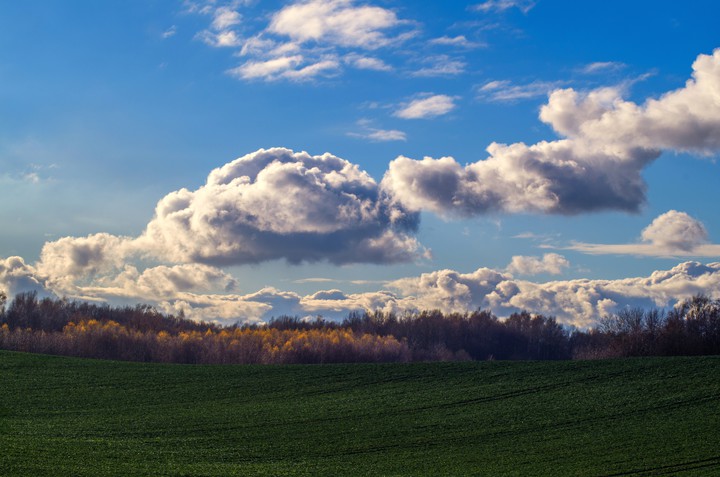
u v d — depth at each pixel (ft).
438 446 149.28
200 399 206.39
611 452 137.08
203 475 119.44
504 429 162.09
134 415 183.21
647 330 333.01
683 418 160.86
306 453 144.15
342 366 254.47
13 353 267.80
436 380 224.74
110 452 135.74
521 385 209.36
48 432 156.04
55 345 348.79
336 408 190.90
